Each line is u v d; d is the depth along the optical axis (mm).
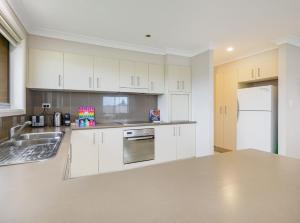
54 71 2717
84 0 1930
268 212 544
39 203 586
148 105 3811
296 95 3082
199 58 3590
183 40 3064
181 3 1991
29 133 2025
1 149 1583
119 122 3443
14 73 2303
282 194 667
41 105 2924
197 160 1120
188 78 3760
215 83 4688
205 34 2820
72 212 534
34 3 1977
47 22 2416
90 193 663
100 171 2797
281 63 3012
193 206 576
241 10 2137
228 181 789
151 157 3213
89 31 2707
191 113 3781
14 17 2035
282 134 2988
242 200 619
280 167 981
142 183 763
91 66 2965
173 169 948
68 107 3105
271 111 3316
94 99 3314
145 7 2068
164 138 3336
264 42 3141
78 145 2654
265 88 3402
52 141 1927
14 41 2176
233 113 4172
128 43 3178
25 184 735
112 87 3117
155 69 3516
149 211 543
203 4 2008
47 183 747
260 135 3459
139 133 3102
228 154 1263
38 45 2635
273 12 2184
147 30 2682
